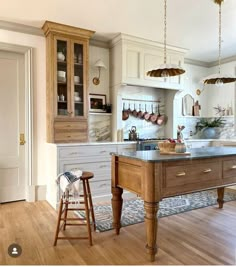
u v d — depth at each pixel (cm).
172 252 203
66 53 348
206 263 185
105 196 347
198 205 326
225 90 503
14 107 348
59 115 344
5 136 342
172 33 368
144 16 312
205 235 236
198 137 529
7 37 329
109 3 278
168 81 427
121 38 374
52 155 329
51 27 329
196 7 288
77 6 284
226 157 225
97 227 253
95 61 400
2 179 340
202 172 210
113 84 404
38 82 351
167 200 348
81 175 225
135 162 204
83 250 206
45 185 357
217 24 336
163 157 201
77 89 364
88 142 359
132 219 276
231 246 214
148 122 459
